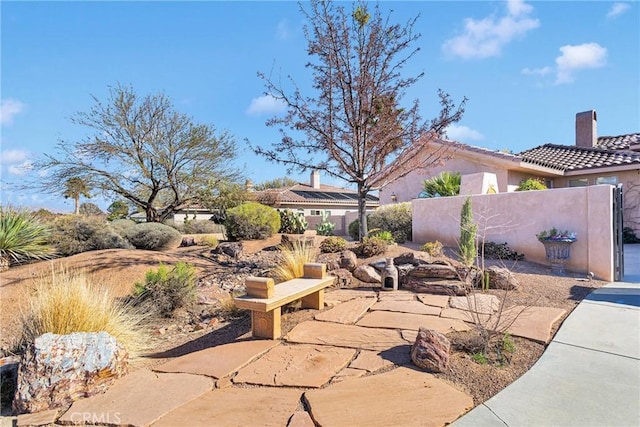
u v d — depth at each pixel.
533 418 2.80
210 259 12.61
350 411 2.89
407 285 7.55
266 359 4.05
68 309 4.16
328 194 36.03
